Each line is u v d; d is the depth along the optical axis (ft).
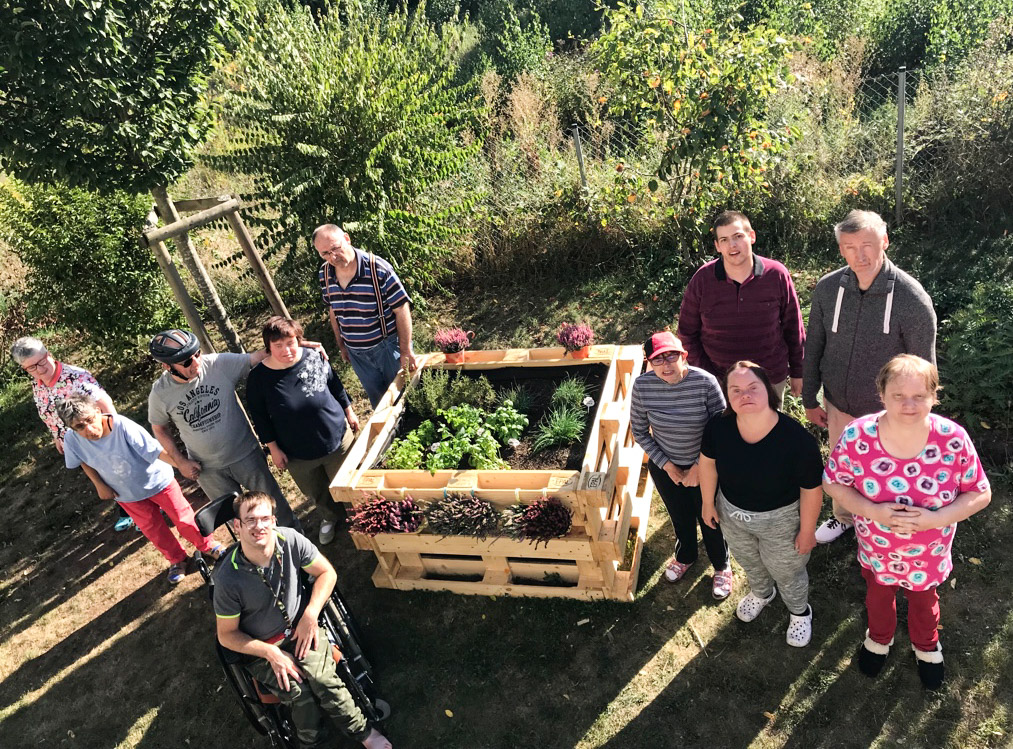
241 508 9.92
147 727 13.04
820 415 13.01
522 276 25.43
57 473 20.70
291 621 10.64
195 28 15.83
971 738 10.18
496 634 13.35
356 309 15.46
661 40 21.02
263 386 13.88
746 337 12.77
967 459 8.89
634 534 14.48
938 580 9.89
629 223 24.23
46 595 16.62
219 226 21.79
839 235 10.58
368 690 12.25
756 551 11.19
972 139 21.35
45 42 13.43
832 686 11.26
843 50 30.37
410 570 14.62
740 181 21.61
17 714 13.85
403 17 23.20
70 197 20.99
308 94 21.22
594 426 12.92
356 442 14.21
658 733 11.21
